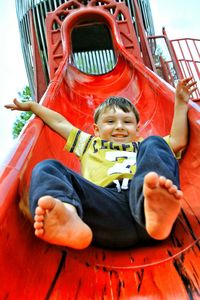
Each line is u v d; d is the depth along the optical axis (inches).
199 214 62.7
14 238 45.6
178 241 58.1
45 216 40.1
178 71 266.4
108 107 84.7
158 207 43.6
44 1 417.7
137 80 185.3
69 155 111.6
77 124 156.7
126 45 248.4
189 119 74.6
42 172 49.0
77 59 381.7
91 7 266.1
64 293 46.5
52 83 153.9
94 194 56.6
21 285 42.7
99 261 55.4
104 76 218.5
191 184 72.0
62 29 250.4
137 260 55.8
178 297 46.5
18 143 66.0
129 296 48.5
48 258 50.8
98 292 49.3
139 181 48.0
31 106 89.6
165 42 286.7
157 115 134.1
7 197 46.7
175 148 73.9
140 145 55.7
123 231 56.7
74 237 41.7
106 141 78.0
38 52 310.7
